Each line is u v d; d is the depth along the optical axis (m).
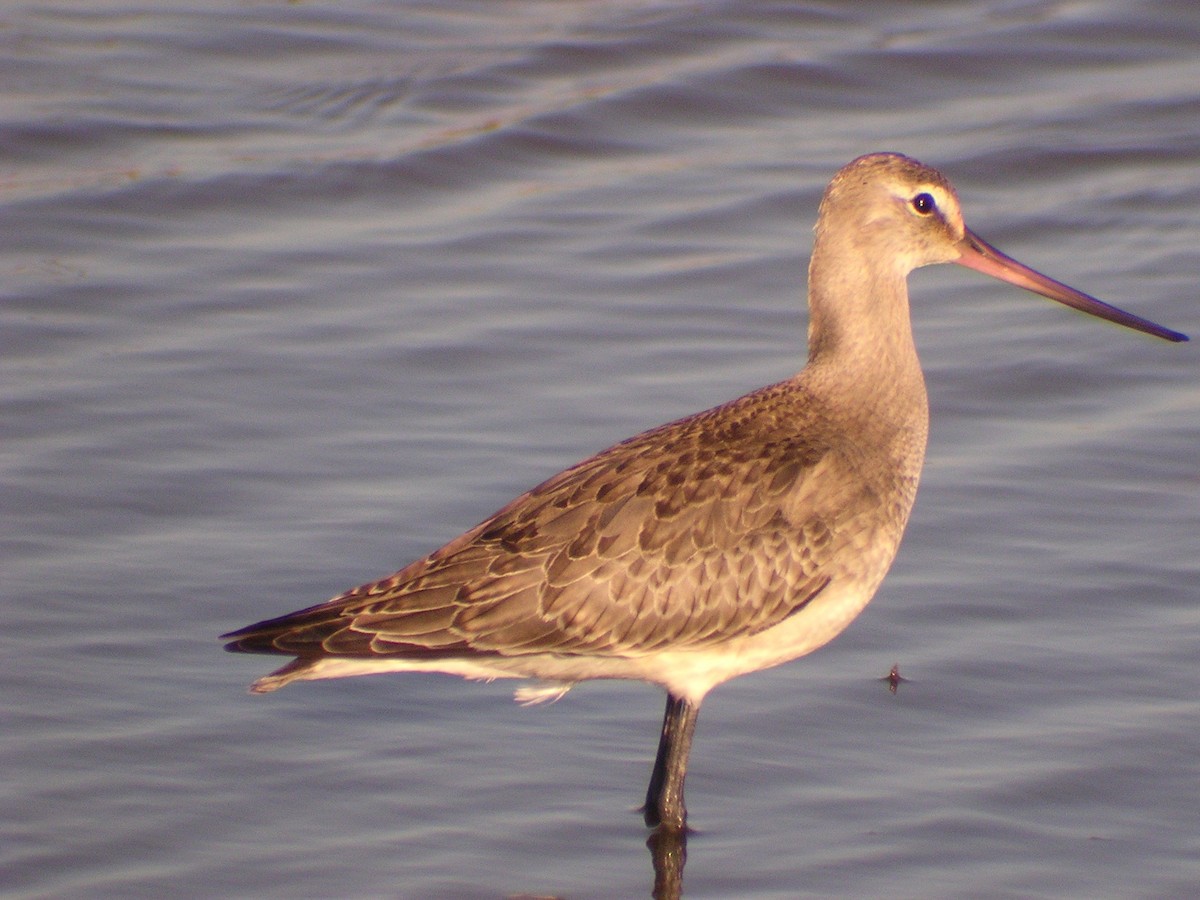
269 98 21.83
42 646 12.59
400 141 20.83
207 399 15.80
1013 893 10.50
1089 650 12.70
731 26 23.44
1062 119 21.14
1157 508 14.29
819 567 11.27
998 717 12.12
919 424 11.97
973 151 20.45
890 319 11.98
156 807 11.19
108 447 14.99
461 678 12.91
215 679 12.44
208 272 18.11
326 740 12.02
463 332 17.05
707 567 11.09
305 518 14.16
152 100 21.61
